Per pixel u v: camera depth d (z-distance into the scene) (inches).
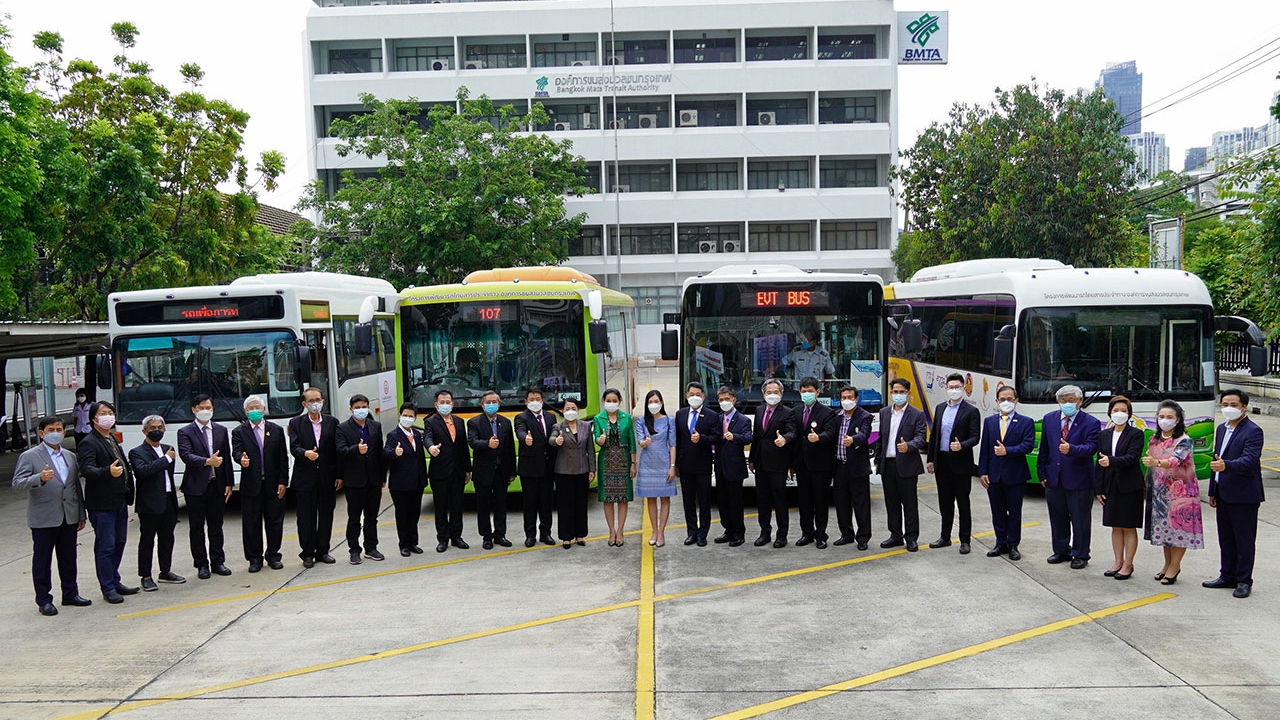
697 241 1809.8
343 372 605.0
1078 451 373.4
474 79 1744.6
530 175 1461.6
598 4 1744.6
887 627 311.1
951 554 408.8
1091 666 272.1
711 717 242.5
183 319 519.8
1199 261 1011.3
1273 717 235.5
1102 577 367.2
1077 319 508.7
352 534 423.2
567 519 436.5
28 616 355.6
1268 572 369.7
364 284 708.7
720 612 331.6
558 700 255.8
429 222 1306.6
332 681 275.1
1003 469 394.9
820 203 1759.4
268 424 416.2
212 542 408.5
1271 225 626.2
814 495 426.9
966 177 1169.4
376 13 1736.0
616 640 304.8
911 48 1772.9
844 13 1736.0
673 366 1728.6
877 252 1776.6
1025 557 401.7
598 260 1790.1
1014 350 517.3
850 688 259.8
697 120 1776.6
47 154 709.3
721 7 1739.7
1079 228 1101.1
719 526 478.6
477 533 481.7
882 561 398.6
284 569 417.7
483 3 1745.8
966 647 290.2
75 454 368.8
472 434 441.4
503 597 359.6
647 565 400.2
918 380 710.5
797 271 561.6
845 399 413.7
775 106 1782.7
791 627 313.4
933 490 575.5
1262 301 661.9
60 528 361.7
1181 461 341.7
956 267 698.8
